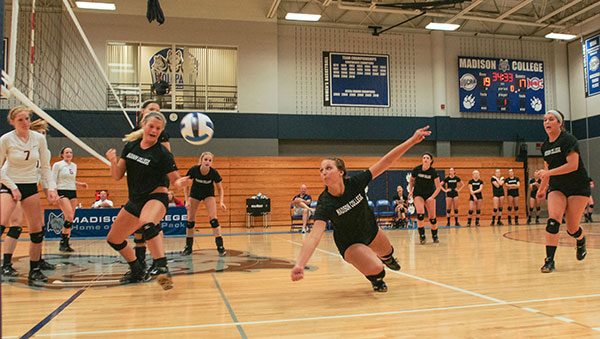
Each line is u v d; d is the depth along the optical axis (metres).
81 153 13.25
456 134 16.38
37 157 4.16
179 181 3.34
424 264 4.79
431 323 2.38
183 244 7.83
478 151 16.88
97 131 13.33
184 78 14.73
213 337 2.16
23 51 11.53
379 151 16.17
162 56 14.59
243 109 14.91
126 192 13.45
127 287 3.63
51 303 3.03
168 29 14.55
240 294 3.28
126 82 14.27
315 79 15.67
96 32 13.99
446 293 3.21
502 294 3.15
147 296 3.24
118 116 13.63
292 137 15.24
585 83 16.67
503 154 16.75
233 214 14.30
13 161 4.00
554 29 17.17
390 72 16.22
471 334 2.16
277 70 15.28
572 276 3.93
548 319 2.43
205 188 6.05
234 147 14.72
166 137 4.01
